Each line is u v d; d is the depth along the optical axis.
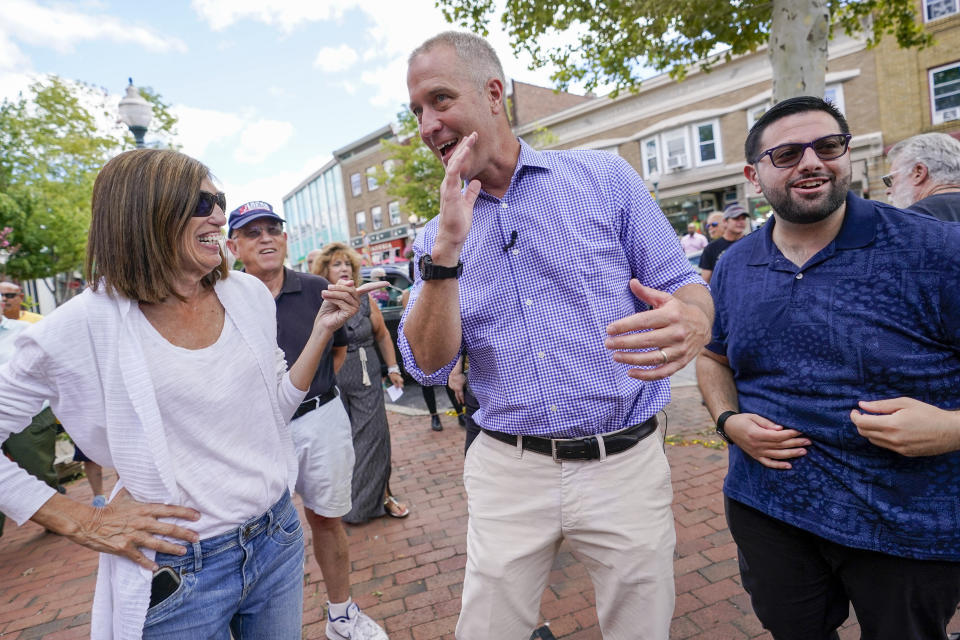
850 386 1.36
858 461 1.34
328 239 40.28
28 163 14.35
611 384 1.45
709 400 1.73
